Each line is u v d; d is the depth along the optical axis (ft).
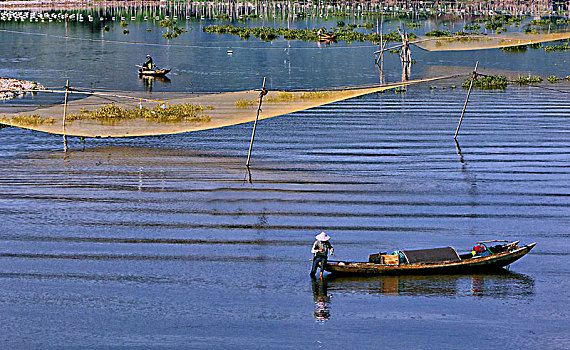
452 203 293.64
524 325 188.85
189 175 337.31
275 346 178.40
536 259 232.94
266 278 216.74
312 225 264.93
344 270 215.92
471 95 593.42
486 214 278.67
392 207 287.69
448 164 360.48
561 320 191.31
